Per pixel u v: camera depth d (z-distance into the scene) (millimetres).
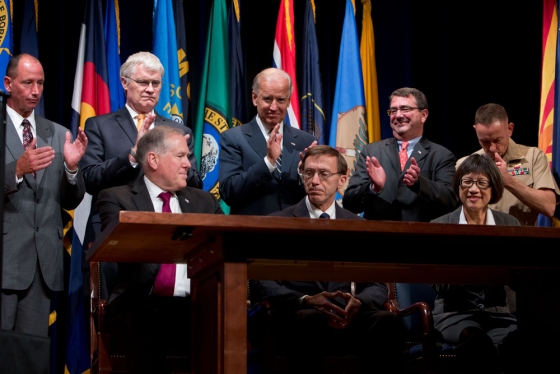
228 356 2566
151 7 5926
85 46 5395
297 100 5750
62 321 5297
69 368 4930
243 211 4465
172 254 3076
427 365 3467
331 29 6254
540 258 3016
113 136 4539
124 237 2672
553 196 4828
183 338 3596
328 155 3904
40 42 5543
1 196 2609
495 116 4883
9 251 3977
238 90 5691
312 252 2729
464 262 2922
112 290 3799
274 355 3551
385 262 2818
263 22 6137
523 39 6090
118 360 3504
